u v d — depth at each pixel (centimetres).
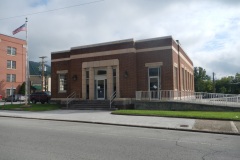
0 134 1098
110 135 1094
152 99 2445
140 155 730
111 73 2734
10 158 691
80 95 2920
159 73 2594
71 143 902
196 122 1481
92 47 2869
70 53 3081
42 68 6275
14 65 6128
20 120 1761
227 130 1215
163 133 1173
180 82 2919
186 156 721
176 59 2762
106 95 2794
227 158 702
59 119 1764
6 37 5938
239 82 9494
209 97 2981
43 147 830
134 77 2634
